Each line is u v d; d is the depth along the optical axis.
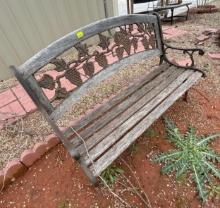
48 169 1.87
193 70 2.26
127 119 1.76
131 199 1.66
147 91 2.06
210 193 1.65
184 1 7.73
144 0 5.70
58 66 1.53
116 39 1.91
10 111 2.47
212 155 1.86
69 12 3.56
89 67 1.75
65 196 1.69
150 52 2.24
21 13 3.16
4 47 3.22
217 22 5.14
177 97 1.93
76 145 1.60
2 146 2.06
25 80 1.33
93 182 1.57
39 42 3.52
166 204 1.63
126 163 1.87
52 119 1.54
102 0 3.76
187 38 4.03
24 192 1.75
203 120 2.27
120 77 2.88
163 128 2.17
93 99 2.52
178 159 1.84
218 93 2.62
